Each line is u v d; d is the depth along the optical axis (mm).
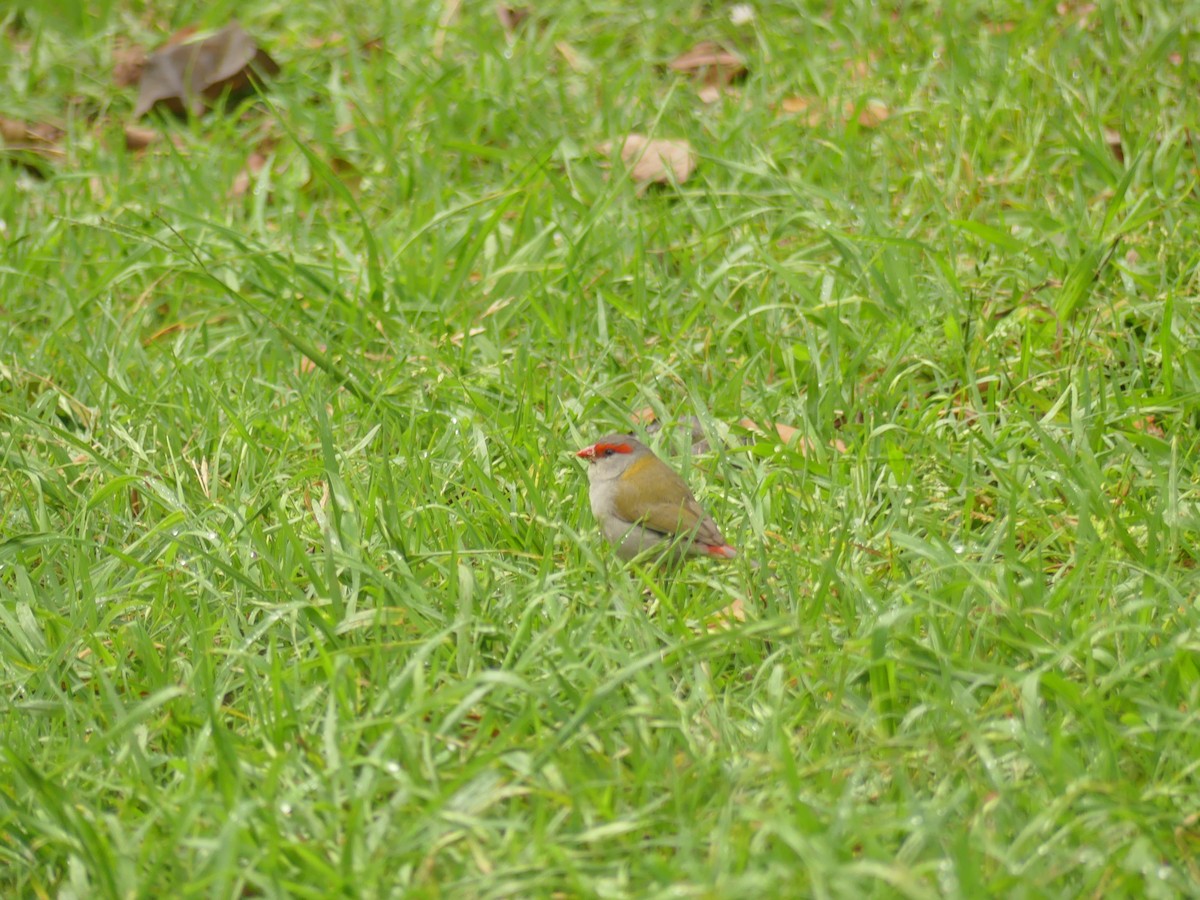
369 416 11125
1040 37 16000
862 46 16328
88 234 14398
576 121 15648
